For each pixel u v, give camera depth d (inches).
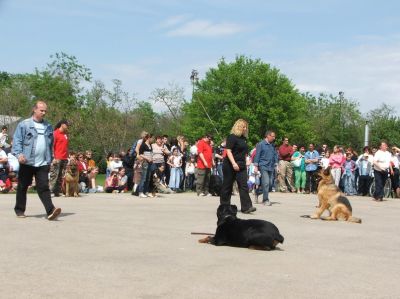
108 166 791.7
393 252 316.2
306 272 248.7
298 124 2532.0
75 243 307.3
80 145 1776.6
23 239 314.7
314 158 895.1
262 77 2522.1
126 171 807.7
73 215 445.7
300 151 904.9
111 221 413.4
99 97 1876.2
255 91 2519.7
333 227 426.3
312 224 440.8
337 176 882.1
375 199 765.9
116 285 211.9
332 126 2709.2
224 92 2554.1
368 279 238.4
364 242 351.9
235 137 501.7
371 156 882.1
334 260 282.2
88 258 264.8
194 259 271.1
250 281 225.8
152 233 356.5
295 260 277.6
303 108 2613.2
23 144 401.4
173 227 390.0
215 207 553.3
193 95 2578.7
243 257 280.8
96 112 1846.7
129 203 572.4
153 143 771.4
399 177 871.1
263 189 613.0
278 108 2477.9
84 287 207.2
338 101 2795.3
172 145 842.8
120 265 250.4
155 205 557.6
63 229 360.2
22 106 1973.4
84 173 772.0
